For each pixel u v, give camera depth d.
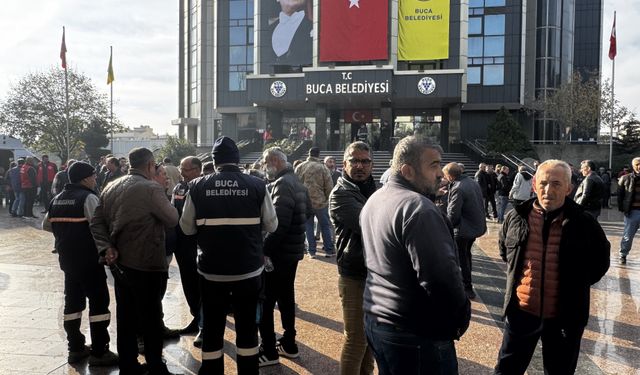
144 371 4.17
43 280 7.38
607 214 17.92
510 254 3.45
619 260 9.08
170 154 30.16
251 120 39.19
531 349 3.39
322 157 29.80
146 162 4.12
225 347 4.78
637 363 4.46
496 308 6.09
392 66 30.00
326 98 30.77
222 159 3.66
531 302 3.29
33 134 36.16
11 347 4.74
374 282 2.54
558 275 3.22
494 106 35.38
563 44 37.03
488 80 35.50
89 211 4.28
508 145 29.42
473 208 6.33
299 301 6.30
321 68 30.39
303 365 4.35
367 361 3.71
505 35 35.16
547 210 3.28
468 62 35.72
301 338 5.01
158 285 4.04
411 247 2.28
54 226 4.36
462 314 2.35
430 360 2.39
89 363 4.39
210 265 3.54
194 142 43.94
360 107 34.62
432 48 32.66
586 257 3.17
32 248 10.14
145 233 3.90
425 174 2.54
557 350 3.28
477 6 35.41
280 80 31.36
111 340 5.04
